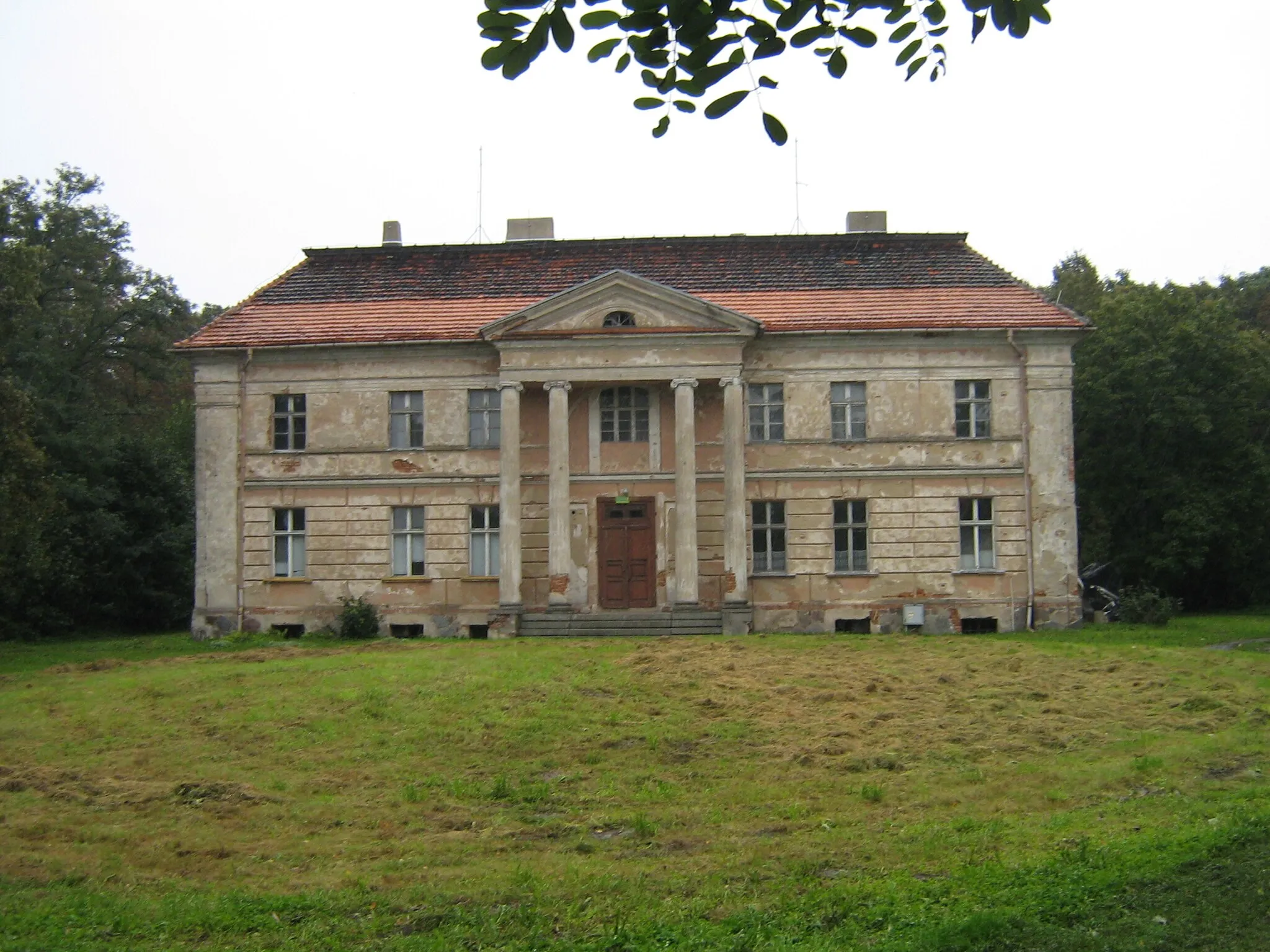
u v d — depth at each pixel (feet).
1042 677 85.25
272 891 44.24
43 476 128.06
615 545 130.11
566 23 25.84
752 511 130.41
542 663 91.30
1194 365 159.02
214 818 55.52
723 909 40.34
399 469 131.23
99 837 52.21
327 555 131.13
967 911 38.17
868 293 134.51
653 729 71.31
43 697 85.51
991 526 130.00
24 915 41.19
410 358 131.95
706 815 54.29
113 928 40.04
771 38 26.63
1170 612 129.59
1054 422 129.80
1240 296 226.58
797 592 128.77
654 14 25.95
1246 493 155.43
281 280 141.08
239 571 131.23
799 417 130.11
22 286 127.65
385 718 75.15
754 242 142.00
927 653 98.02
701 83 27.12
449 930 38.91
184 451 206.39
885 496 129.49
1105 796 54.08
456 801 58.59
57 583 153.48
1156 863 41.04
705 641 109.29
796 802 56.03
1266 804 49.19
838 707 76.43
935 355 130.52
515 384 126.93
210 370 132.77
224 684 86.53
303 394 132.67
